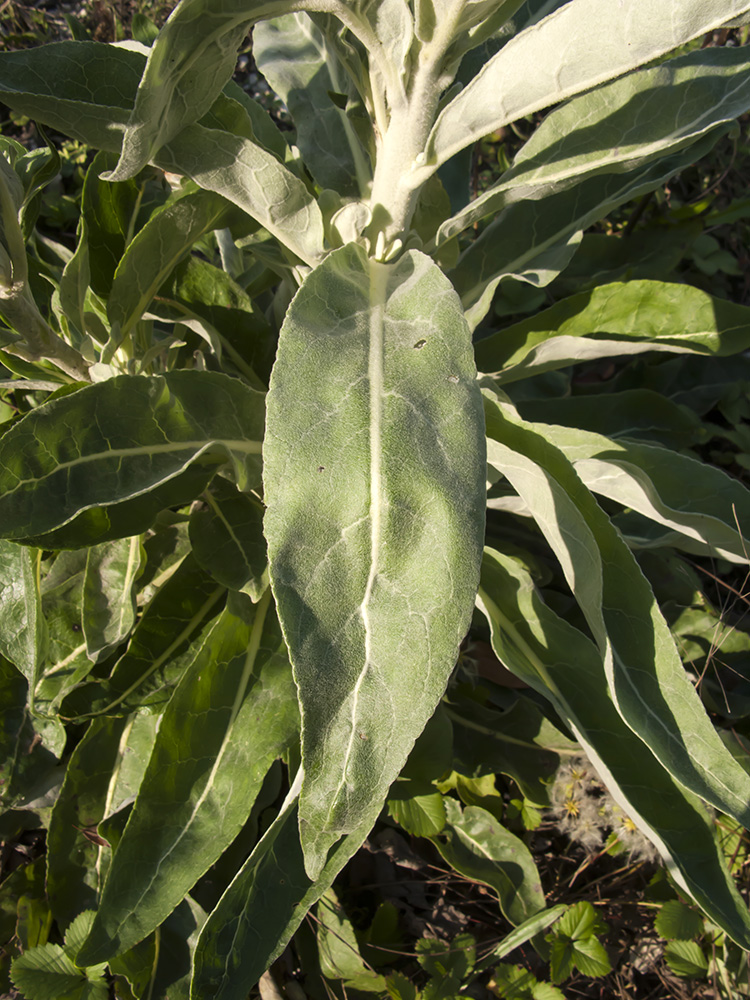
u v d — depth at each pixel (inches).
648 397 34.1
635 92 20.2
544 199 28.6
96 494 18.0
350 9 17.8
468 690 28.5
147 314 24.4
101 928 18.6
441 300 16.8
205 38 16.3
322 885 18.5
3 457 17.0
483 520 14.4
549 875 28.3
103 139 20.0
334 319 16.4
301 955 25.2
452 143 19.6
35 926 24.4
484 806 27.4
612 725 21.9
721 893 19.1
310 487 14.2
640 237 37.7
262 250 24.3
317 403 14.9
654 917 27.6
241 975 17.9
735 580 34.8
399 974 24.4
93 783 23.4
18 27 43.5
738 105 19.7
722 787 18.2
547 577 30.4
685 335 27.6
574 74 17.6
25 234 23.3
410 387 15.3
